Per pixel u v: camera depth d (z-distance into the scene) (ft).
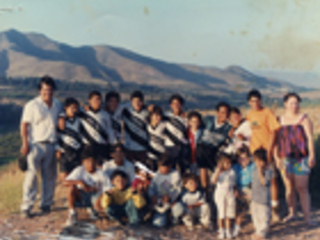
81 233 14.94
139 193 16.56
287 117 17.84
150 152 19.38
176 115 19.01
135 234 15.33
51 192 18.78
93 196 16.98
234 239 15.51
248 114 18.71
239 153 17.34
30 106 17.92
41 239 14.08
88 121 18.75
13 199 21.68
